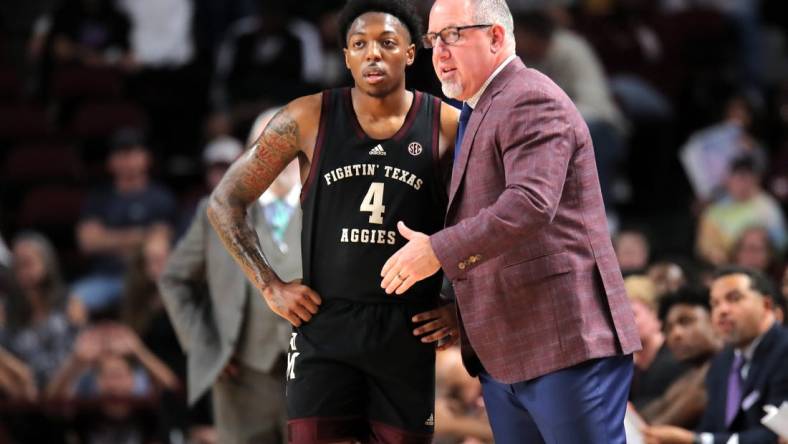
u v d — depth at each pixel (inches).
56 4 777.6
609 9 768.9
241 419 343.6
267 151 259.0
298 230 332.2
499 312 241.3
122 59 764.0
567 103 239.3
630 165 720.3
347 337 254.2
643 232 637.3
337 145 255.9
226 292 341.4
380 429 259.9
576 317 238.4
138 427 458.3
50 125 748.6
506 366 242.2
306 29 720.3
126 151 644.1
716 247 594.9
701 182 669.3
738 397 338.6
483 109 242.7
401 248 238.2
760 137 741.3
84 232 638.5
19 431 454.9
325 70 732.7
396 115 257.4
